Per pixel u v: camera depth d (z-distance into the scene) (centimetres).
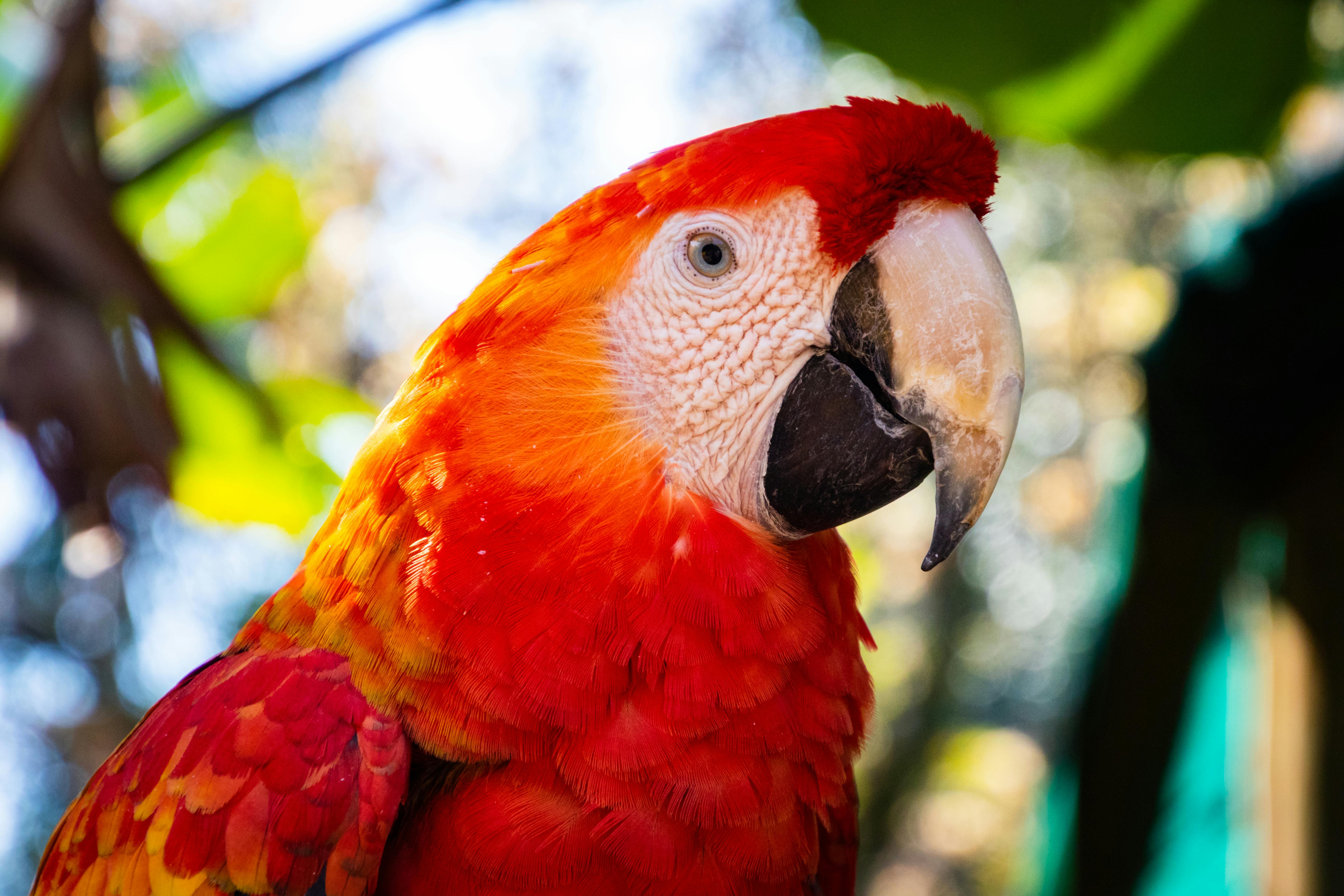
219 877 159
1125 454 442
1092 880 297
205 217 444
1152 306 1095
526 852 155
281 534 411
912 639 1191
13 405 286
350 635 168
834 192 175
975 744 1198
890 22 351
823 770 175
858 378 181
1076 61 355
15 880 1170
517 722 158
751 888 163
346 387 422
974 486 177
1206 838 371
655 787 158
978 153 182
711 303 176
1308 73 359
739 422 176
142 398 303
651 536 166
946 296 178
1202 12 345
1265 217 310
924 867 1300
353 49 331
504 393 170
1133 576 310
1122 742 301
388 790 159
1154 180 1080
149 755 174
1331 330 290
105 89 295
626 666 161
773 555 176
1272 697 303
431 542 164
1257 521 309
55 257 287
